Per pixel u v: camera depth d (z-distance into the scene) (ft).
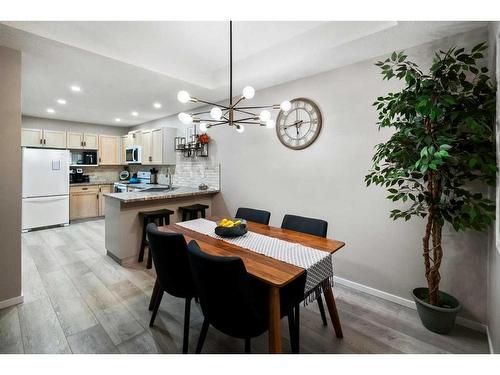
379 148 6.54
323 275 5.38
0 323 6.52
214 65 10.44
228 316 4.40
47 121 18.38
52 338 6.00
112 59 8.23
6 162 7.13
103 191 19.89
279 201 10.73
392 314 7.24
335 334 6.31
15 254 7.36
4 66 7.08
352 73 8.46
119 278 9.27
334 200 9.06
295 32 8.00
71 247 12.62
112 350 5.65
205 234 7.00
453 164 5.53
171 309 7.35
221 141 13.35
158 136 16.67
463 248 6.67
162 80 10.21
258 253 5.56
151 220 11.19
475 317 6.54
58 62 8.43
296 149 10.04
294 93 10.00
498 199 4.46
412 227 7.52
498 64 4.57
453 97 5.32
